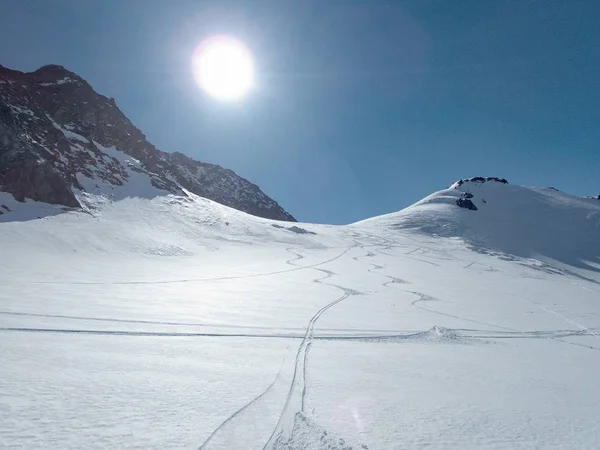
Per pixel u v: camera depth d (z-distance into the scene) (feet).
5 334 31.65
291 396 24.84
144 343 34.27
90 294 57.82
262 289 82.79
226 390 24.70
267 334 43.55
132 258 110.42
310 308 64.80
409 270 153.17
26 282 61.52
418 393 27.68
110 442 17.21
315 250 189.78
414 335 51.49
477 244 287.69
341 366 33.06
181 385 24.72
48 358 26.96
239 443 18.39
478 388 30.58
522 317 76.59
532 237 318.45
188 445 17.66
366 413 23.20
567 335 63.31
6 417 18.21
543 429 23.53
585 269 257.34
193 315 50.08
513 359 42.93
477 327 62.28
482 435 21.83
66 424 18.31
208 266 116.26
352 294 86.53
